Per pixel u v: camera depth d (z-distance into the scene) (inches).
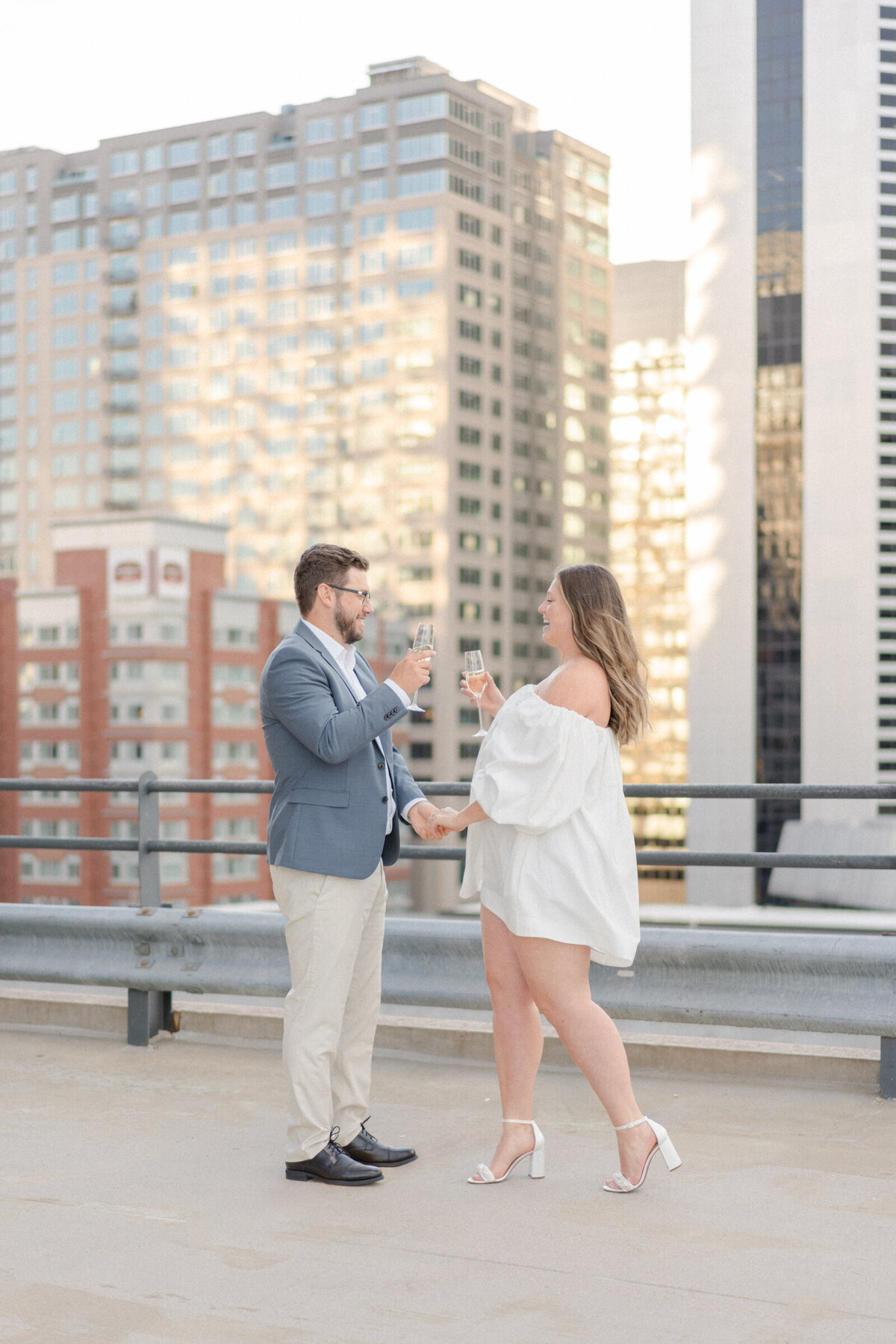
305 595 176.7
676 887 6176.2
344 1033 177.5
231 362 6658.5
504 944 168.9
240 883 4918.8
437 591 6274.6
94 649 4891.7
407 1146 183.9
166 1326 125.6
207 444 6707.7
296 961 171.2
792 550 4734.3
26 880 5039.4
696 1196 159.5
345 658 178.2
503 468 6643.7
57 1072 226.4
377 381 6392.7
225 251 6678.2
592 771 162.6
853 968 198.8
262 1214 156.2
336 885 170.4
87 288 6884.8
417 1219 153.7
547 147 7180.1
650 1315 126.1
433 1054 234.1
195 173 6722.4
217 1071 226.2
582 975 164.6
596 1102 204.1
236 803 4923.7
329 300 6496.1
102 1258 142.6
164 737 4800.7
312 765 171.2
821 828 4547.2
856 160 4726.9
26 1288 134.9
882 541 4682.6
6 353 7081.7
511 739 163.5
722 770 4749.0
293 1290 133.5
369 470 6412.4
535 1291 132.2
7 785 259.6
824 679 4685.0
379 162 6382.9
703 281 4864.7
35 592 4955.7
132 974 242.4
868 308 4707.2
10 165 7037.4
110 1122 196.4
